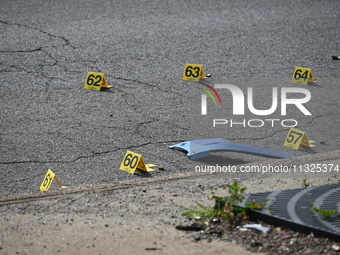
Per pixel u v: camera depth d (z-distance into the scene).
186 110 14.93
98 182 11.30
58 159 12.26
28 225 7.62
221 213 7.54
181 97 15.68
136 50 18.89
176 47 19.25
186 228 7.28
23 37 19.33
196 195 8.86
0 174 11.52
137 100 15.41
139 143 13.12
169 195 8.88
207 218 7.55
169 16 22.08
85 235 7.19
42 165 11.98
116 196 8.85
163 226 7.42
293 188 8.78
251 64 18.09
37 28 20.16
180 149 12.92
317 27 21.66
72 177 11.48
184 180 9.77
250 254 6.45
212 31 20.80
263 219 7.32
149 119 14.33
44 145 12.84
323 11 23.45
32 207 8.42
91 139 13.21
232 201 7.63
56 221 7.75
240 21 21.92
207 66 17.83
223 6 23.48
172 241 6.89
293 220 7.08
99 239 7.04
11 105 14.80
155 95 15.76
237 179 9.66
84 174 11.63
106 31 20.31
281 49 19.47
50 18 21.16
